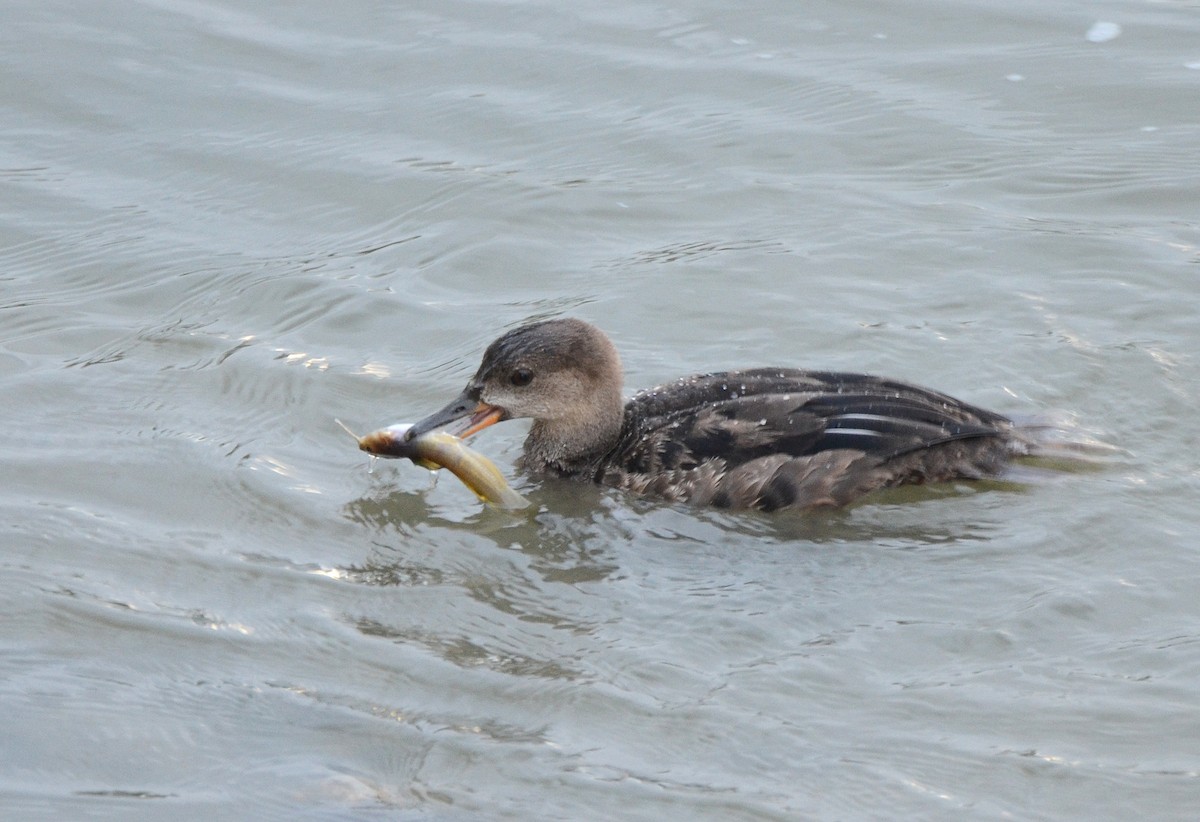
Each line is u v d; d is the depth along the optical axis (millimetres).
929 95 19719
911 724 9930
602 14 21578
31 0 21578
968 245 16938
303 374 14992
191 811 9312
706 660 10734
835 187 18125
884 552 12180
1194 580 11430
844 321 15680
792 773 9531
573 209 17891
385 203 18047
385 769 9688
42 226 17578
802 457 12891
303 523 12688
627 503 13203
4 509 12633
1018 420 13828
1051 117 19234
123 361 15273
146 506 12812
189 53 20641
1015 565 11828
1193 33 20703
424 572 12031
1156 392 14234
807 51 20734
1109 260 16531
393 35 21141
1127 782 9320
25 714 10188
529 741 9922
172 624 11203
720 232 17391
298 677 10633
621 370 13914
